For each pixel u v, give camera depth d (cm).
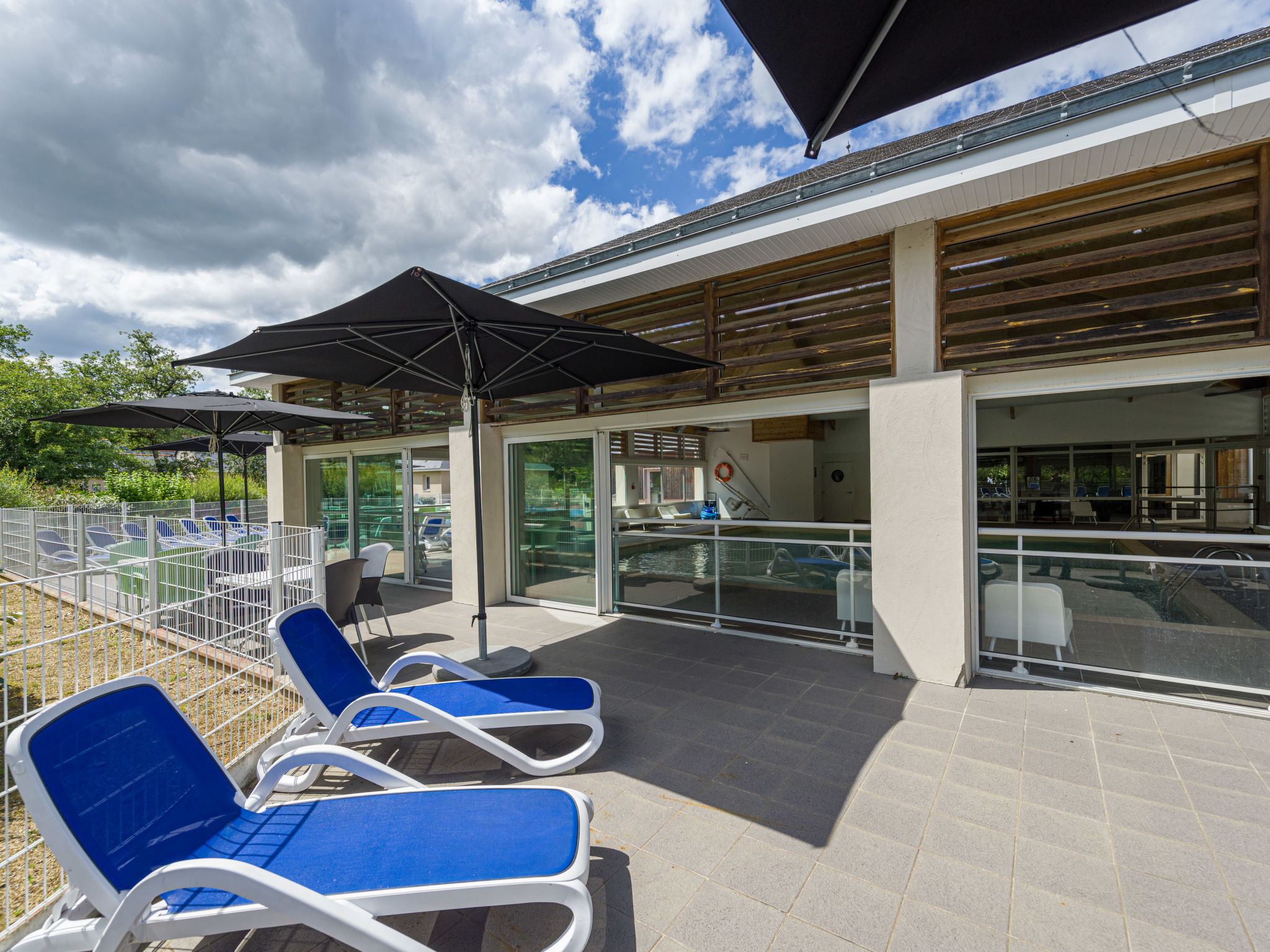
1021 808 287
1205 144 339
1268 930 210
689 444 1570
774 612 589
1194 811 282
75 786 178
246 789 318
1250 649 396
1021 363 427
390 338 419
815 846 261
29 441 1606
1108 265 430
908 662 464
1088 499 1291
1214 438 1123
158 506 1121
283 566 434
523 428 747
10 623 649
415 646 573
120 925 167
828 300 520
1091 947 204
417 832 208
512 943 210
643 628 627
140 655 484
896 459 463
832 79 180
